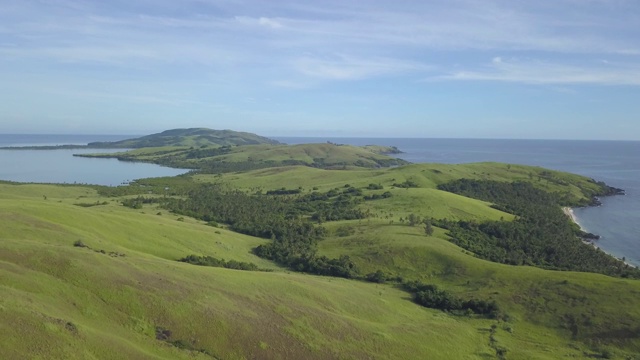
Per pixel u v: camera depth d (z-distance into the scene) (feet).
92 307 192.85
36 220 305.53
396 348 226.79
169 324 198.70
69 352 152.05
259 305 234.17
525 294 321.73
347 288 308.81
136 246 345.92
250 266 358.64
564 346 257.55
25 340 148.77
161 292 216.74
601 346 254.06
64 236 289.94
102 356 158.10
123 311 197.26
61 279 202.49
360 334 230.89
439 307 312.29
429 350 232.73
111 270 221.87
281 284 272.72
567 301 303.68
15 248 215.92
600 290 310.65
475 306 308.81
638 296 296.92
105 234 344.28
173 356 180.14
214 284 245.04
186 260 342.03
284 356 198.70
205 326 202.80
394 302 302.86
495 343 255.09
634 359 240.32
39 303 176.86
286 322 223.51
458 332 263.70
